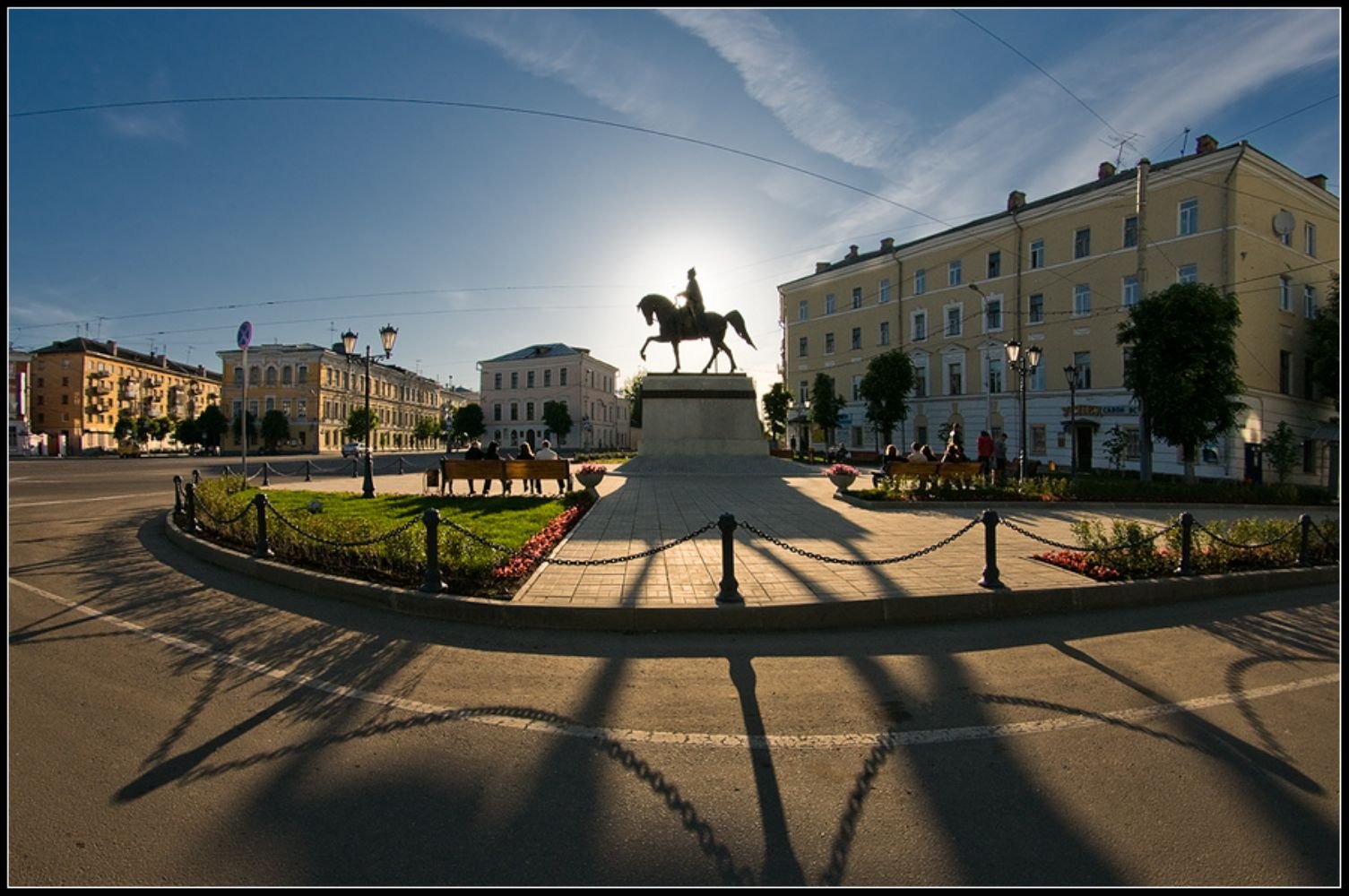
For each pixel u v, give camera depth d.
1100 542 7.70
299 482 21.91
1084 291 32.88
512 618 5.72
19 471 30.00
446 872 2.54
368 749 3.50
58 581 7.32
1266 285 28.52
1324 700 4.26
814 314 49.44
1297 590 7.36
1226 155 27.56
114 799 2.98
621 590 6.36
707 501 14.34
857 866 2.59
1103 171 33.91
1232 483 20.34
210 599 6.55
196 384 89.31
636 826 2.84
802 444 48.44
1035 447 34.78
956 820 2.91
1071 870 2.57
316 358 72.44
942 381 39.75
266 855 2.62
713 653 5.11
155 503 15.49
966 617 6.12
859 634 5.61
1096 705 4.15
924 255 40.88
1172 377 21.83
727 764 3.38
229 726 3.76
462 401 111.12
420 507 12.68
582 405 77.69
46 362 71.50
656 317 24.22
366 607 6.30
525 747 3.54
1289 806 3.03
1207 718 3.98
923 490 14.85
